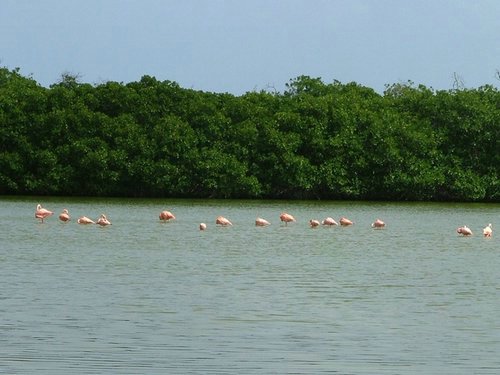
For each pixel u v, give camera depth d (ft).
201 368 90.33
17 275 141.08
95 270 147.84
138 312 113.09
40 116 365.61
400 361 93.40
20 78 416.26
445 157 384.06
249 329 105.19
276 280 140.36
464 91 402.72
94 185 364.17
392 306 119.85
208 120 371.35
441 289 133.69
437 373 89.71
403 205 352.69
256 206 327.47
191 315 111.86
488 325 108.88
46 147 365.81
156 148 364.58
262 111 379.35
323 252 180.86
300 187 369.91
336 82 428.56
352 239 208.74
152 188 367.45
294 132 374.43
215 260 164.04
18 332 102.01
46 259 161.17
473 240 210.18
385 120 377.30
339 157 373.81
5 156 360.69
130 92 375.86
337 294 128.16
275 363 92.17
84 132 365.61
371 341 100.73
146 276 141.90
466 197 377.30
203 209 305.94
